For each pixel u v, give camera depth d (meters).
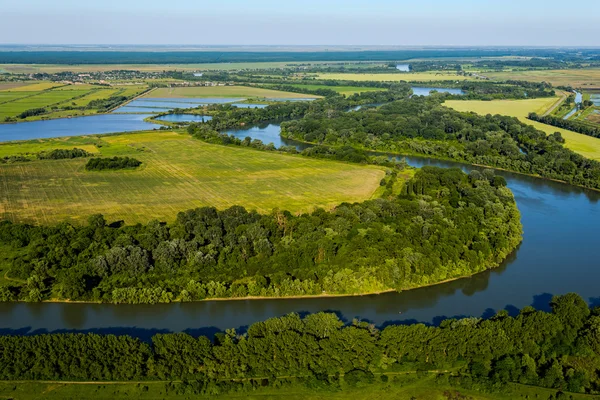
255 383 107.69
